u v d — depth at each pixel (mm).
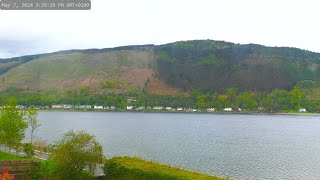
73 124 176625
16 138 54531
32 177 41969
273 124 199000
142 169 36844
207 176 33812
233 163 68938
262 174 59375
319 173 60625
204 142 105375
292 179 56031
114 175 39938
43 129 143125
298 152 87000
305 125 195000
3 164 40938
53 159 41094
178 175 33750
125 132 137625
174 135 127688
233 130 154875
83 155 40438
